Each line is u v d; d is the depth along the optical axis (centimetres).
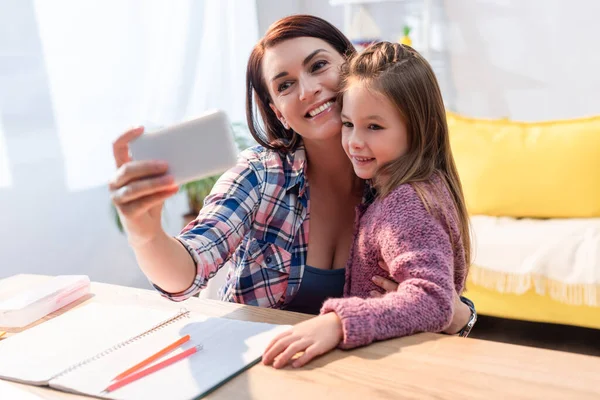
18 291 106
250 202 106
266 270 108
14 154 216
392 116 93
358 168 98
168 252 81
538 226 216
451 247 86
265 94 114
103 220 249
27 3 217
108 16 243
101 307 92
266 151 113
